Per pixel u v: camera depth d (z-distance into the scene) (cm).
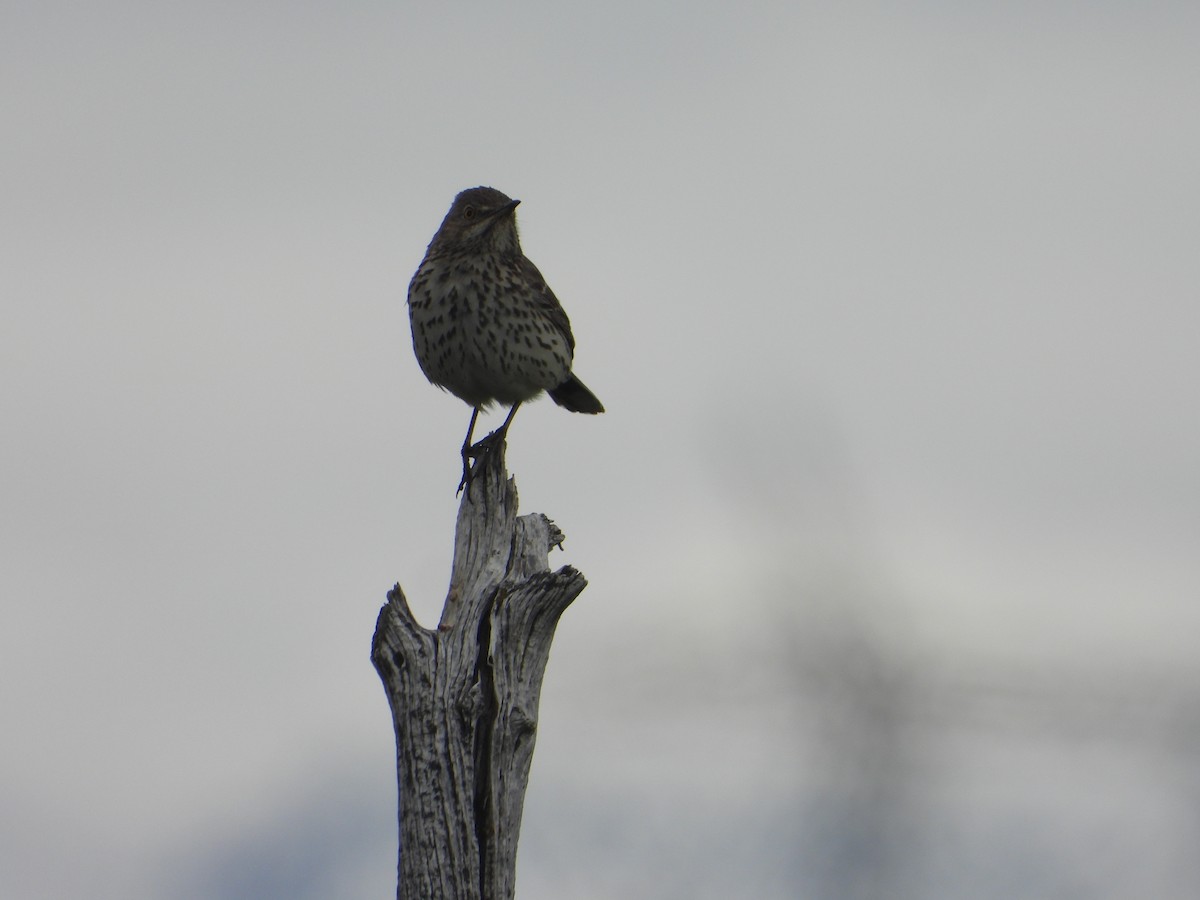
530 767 942
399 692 932
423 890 892
